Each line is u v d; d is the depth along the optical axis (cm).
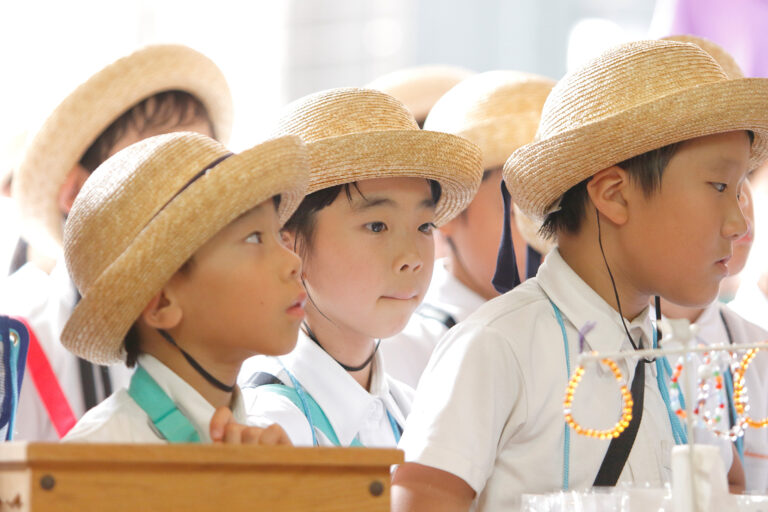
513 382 491
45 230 714
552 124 521
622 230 507
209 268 416
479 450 471
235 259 418
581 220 523
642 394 504
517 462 489
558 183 514
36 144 685
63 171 690
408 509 466
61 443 308
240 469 329
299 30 1441
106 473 314
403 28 1521
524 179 525
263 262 423
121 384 688
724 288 729
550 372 496
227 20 1388
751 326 723
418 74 925
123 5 1252
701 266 495
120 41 1247
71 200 702
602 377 501
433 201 570
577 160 502
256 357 595
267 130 569
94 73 689
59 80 1177
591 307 509
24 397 659
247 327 418
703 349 409
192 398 420
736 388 445
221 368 432
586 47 1594
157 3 1303
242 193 407
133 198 415
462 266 752
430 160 538
